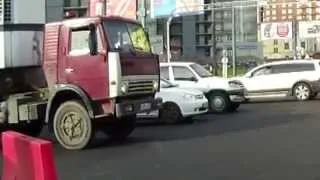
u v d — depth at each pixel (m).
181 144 14.36
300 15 76.06
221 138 15.24
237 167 10.84
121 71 13.99
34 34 15.12
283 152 12.48
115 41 14.16
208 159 11.88
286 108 24.98
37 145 6.89
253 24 90.44
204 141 14.77
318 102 27.66
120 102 14.13
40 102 14.72
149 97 15.21
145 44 15.14
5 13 15.02
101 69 14.02
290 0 58.81
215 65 61.88
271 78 29.56
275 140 14.41
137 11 44.88
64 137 14.30
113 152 13.46
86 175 10.57
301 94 29.31
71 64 14.34
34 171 6.98
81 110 14.14
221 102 24.14
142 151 13.44
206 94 24.27
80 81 14.24
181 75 24.33
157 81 15.35
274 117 20.89
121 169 11.09
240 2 53.81
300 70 29.38
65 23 14.46
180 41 92.00
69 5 60.22
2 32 14.79
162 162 11.72
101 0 36.09
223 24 91.62
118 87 13.91
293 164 11.01
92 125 14.22
